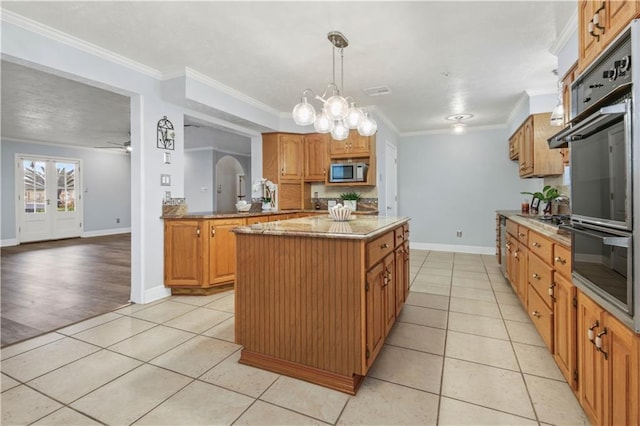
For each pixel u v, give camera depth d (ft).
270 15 7.56
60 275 14.47
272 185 16.48
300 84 12.21
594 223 4.42
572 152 5.23
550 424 4.90
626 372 3.61
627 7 3.78
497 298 10.84
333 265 5.94
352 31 8.27
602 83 4.26
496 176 18.69
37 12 7.41
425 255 18.47
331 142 16.28
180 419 5.08
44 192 25.21
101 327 8.63
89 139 23.73
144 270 10.63
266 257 6.52
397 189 20.47
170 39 8.70
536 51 9.41
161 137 11.10
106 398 5.60
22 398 5.59
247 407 5.36
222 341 7.80
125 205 30.76
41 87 12.57
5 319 9.20
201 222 11.26
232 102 12.99
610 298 3.89
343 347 5.87
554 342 6.40
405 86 12.32
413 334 8.14
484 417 5.07
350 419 5.06
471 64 10.30
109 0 6.98
